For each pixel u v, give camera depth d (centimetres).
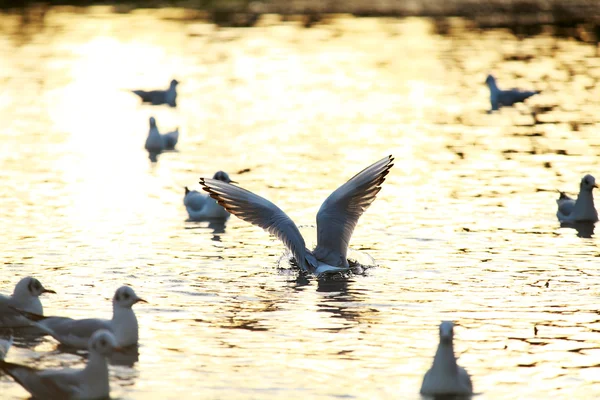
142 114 3256
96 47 4809
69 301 1327
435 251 1609
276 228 1490
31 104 3391
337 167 2345
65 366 1095
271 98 3512
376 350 1152
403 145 2650
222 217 1881
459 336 1198
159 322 1248
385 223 1803
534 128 2902
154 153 2578
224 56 4553
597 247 1642
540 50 4609
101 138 2805
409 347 1161
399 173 2280
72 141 2747
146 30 5419
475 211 1908
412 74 4012
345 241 1509
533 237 1712
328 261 1482
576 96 3462
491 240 1686
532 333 1210
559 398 1012
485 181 2189
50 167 2367
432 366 1027
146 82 3888
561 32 5203
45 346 1168
